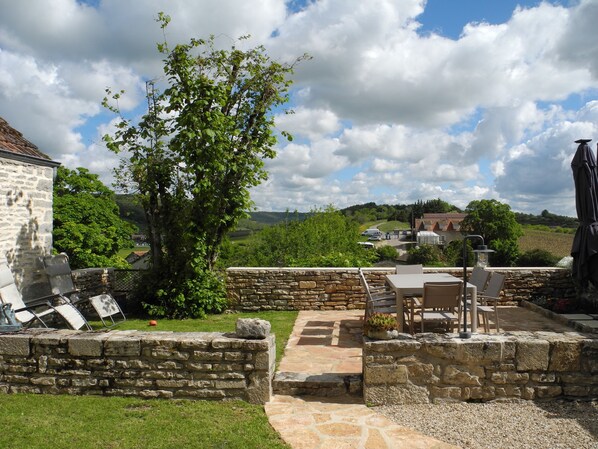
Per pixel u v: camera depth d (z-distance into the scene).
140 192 9.47
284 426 4.09
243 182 9.69
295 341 6.96
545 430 4.00
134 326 8.23
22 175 8.60
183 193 9.43
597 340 4.59
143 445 3.73
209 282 9.29
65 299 7.32
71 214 17.22
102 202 18.53
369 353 4.60
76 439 3.83
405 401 4.58
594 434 3.91
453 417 4.29
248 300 9.77
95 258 17.03
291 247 15.02
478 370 4.58
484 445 3.75
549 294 9.77
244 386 4.66
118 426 4.08
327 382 4.84
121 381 4.79
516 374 4.58
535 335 4.81
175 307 9.07
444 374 4.58
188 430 4.00
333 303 9.70
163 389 4.74
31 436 3.88
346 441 3.81
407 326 7.21
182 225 9.30
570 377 4.57
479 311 6.81
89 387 4.83
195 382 4.70
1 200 8.10
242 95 9.77
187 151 8.93
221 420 4.21
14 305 7.20
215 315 9.34
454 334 4.86
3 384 4.96
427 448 3.69
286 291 9.73
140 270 10.25
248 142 9.73
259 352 4.64
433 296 5.90
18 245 8.48
